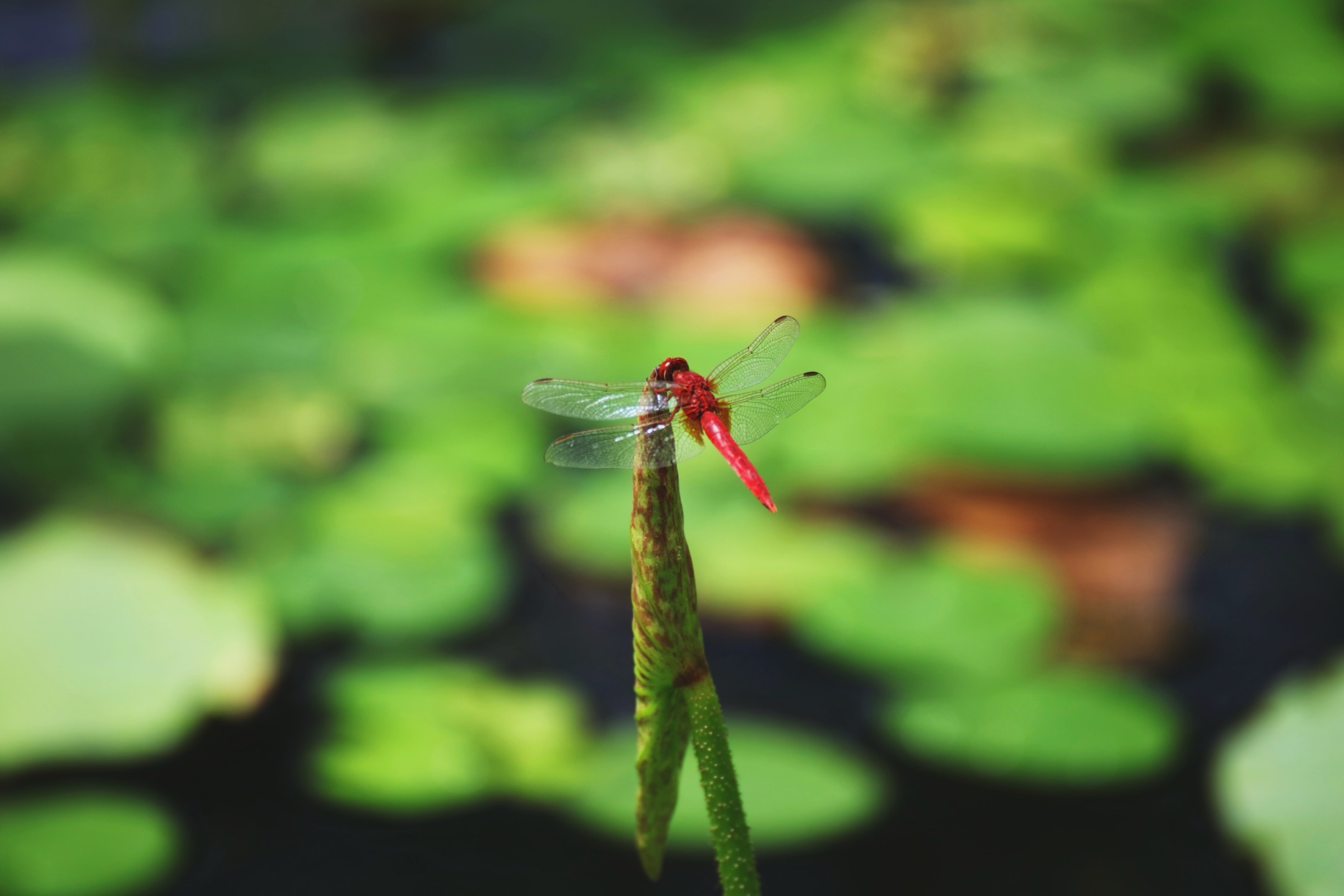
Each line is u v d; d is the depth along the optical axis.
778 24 2.29
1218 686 1.12
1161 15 2.15
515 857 1.08
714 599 1.15
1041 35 2.10
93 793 1.09
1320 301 1.39
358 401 1.26
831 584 1.15
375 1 2.31
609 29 2.29
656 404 0.96
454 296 1.43
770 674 1.14
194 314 1.39
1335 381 1.25
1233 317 1.35
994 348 1.27
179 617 1.12
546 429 1.24
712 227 1.53
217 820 1.09
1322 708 1.06
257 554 1.16
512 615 1.16
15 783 1.10
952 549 1.17
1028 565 1.16
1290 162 1.70
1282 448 1.21
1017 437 1.20
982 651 1.12
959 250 1.49
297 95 2.02
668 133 1.81
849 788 1.08
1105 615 1.15
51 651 1.10
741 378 1.02
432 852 1.08
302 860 1.08
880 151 1.72
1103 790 1.10
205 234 1.58
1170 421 1.22
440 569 1.16
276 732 1.11
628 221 1.55
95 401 1.22
